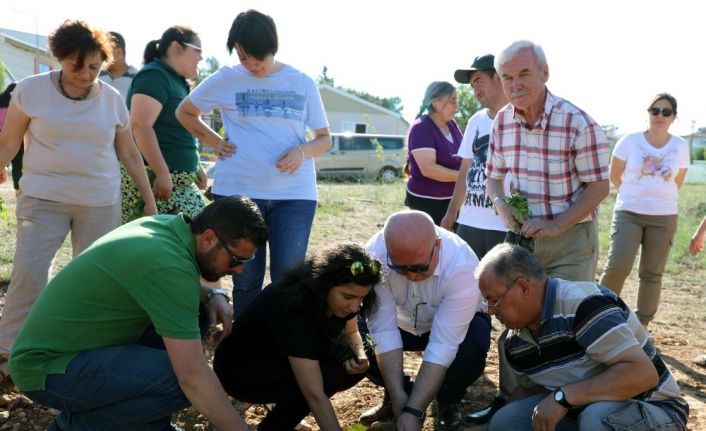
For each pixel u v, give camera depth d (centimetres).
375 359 364
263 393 328
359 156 2111
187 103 421
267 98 418
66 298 272
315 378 307
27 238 378
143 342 310
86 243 397
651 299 538
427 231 315
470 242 453
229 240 266
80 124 379
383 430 360
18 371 274
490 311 289
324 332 306
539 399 310
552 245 375
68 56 354
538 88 356
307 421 367
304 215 424
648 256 532
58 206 383
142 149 443
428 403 326
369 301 314
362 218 1170
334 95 3919
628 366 266
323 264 288
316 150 428
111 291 269
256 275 421
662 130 521
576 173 372
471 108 2705
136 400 279
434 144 526
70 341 274
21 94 372
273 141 416
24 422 343
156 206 446
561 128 362
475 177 450
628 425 267
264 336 313
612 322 269
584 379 279
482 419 365
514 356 305
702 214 1352
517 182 384
